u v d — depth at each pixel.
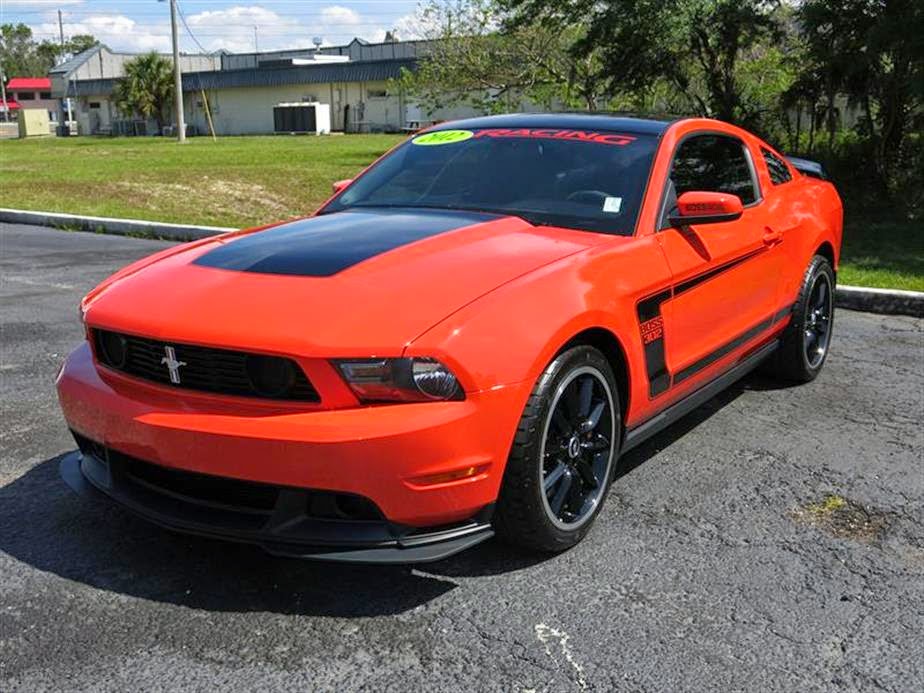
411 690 2.49
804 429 4.64
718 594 3.01
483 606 2.91
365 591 2.99
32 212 13.09
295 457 2.65
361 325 2.74
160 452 2.83
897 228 11.45
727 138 4.76
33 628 2.76
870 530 3.51
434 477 2.71
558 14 16.39
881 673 2.60
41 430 4.45
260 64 65.75
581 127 4.34
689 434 4.56
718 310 4.12
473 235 3.46
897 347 6.30
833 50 12.19
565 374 3.03
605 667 2.60
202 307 2.91
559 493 3.16
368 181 4.45
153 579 3.06
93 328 3.14
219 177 20.16
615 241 3.57
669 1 13.16
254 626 2.79
